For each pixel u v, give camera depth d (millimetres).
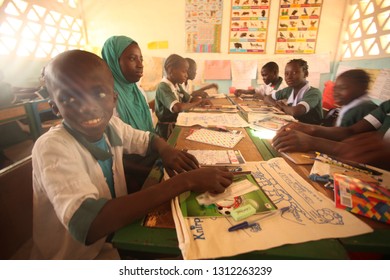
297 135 794
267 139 919
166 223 422
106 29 3109
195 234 388
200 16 2939
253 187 526
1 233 536
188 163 642
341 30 2762
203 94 2439
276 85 2443
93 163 596
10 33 2090
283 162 677
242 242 372
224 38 2986
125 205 415
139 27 3068
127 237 388
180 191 468
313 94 1739
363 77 1192
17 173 587
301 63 1858
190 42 3051
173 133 997
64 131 552
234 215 424
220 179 514
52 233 601
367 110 1163
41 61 2432
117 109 1094
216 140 897
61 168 455
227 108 1620
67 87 493
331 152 742
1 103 1673
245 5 2828
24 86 2277
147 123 1359
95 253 617
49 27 2531
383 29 2156
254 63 3023
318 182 560
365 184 525
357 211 441
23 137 2094
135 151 821
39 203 566
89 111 520
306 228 403
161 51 3129
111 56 1171
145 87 3209
